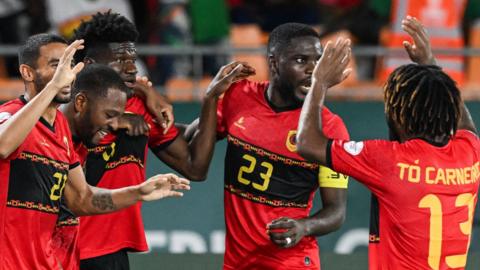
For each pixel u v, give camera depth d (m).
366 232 31.53
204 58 33.78
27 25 34.78
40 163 17.97
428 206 16.94
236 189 20.36
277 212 20.14
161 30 34.62
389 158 16.98
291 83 19.80
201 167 21.03
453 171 17.05
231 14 36.06
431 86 16.92
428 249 16.98
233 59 34.16
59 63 16.98
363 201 31.72
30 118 16.81
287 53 19.73
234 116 20.52
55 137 18.33
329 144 17.31
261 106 20.36
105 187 20.50
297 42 19.72
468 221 17.28
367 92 33.34
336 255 26.38
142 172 20.97
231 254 20.56
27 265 18.03
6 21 34.62
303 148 17.39
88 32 20.75
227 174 20.55
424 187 16.89
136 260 26.31
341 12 36.00
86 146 20.05
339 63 17.61
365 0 36.19
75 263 19.86
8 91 32.91
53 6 34.41
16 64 34.41
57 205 18.50
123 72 20.67
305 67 19.70
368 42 35.88
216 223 31.19
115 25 20.70
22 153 17.78
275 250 20.06
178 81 33.81
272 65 20.17
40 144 17.97
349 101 32.38
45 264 18.30
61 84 16.91
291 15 36.03
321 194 20.23
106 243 20.62
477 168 17.41
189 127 21.92
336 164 17.28
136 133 20.50
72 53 17.00
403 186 16.92
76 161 19.11
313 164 20.03
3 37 34.69
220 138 21.38
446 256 17.09
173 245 31.06
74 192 19.23
